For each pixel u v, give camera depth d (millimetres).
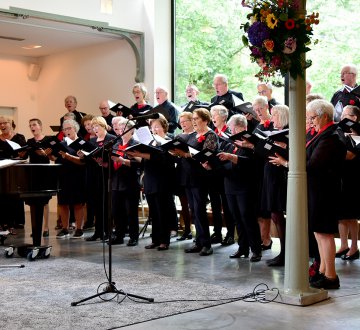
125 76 11305
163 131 7684
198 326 4273
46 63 13195
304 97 4875
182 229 9297
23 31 10797
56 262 6863
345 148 5176
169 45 10898
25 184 6859
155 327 4250
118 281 5758
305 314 4555
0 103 12992
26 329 4188
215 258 6988
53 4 9852
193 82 10578
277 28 4695
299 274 4914
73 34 10969
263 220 7430
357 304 4828
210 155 6477
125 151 7121
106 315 4539
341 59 8609
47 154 8750
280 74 4902
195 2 10586
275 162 5695
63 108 12789
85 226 9922
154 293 5242
